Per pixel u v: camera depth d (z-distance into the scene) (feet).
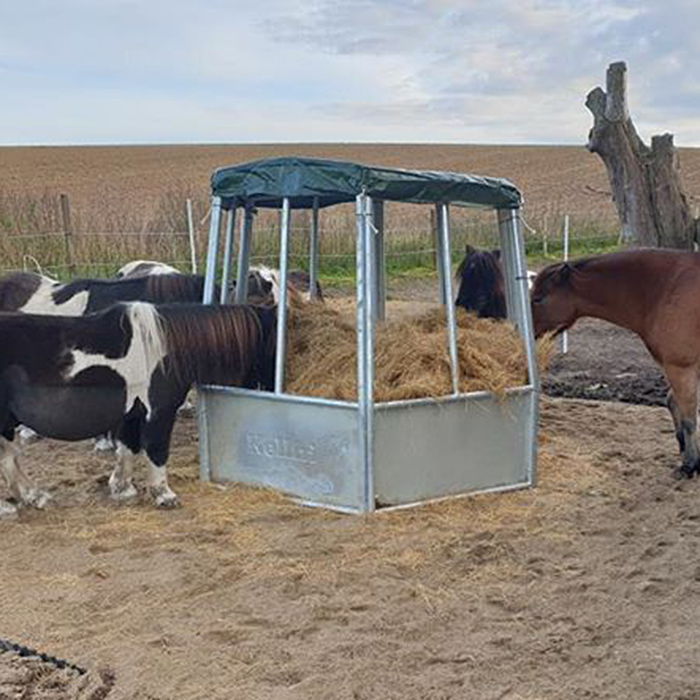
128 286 23.13
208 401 19.30
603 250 65.31
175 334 17.49
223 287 20.67
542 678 11.12
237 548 15.56
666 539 15.76
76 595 13.69
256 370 18.79
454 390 17.89
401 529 16.39
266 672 11.29
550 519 17.01
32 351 16.58
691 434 19.17
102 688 10.86
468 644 12.05
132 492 18.31
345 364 18.47
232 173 18.92
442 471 18.03
